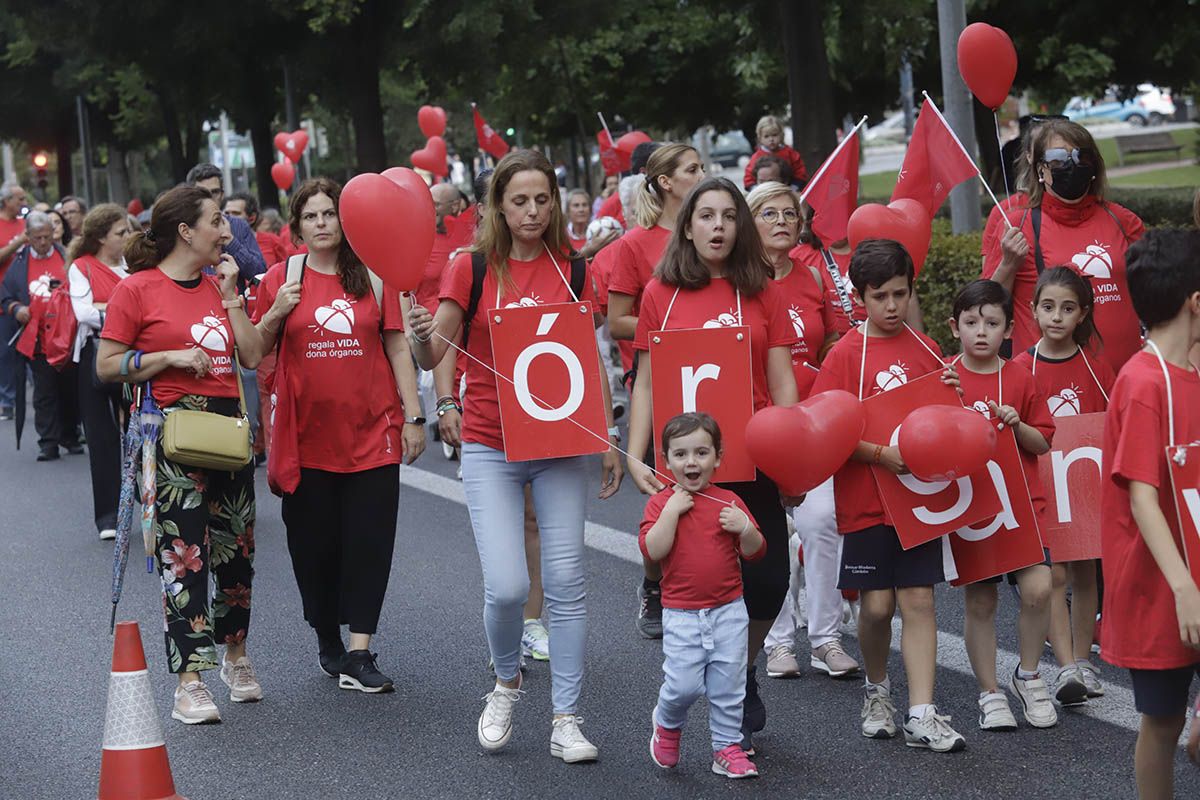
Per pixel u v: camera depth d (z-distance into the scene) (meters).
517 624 11.83
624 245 14.03
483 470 11.75
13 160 151.12
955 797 10.59
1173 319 8.73
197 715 13.08
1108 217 14.11
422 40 49.78
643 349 11.62
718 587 10.87
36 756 12.48
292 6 48.53
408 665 14.70
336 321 13.55
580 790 11.14
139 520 22.67
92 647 15.90
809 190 15.06
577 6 51.97
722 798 10.84
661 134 73.44
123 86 76.44
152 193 134.12
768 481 11.30
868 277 11.80
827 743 11.90
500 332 11.51
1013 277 13.97
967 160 14.91
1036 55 46.44
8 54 81.50
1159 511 8.55
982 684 12.05
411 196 11.98
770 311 11.54
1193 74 48.28
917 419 11.20
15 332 35.59
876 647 11.94
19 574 19.58
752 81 52.97
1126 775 10.80
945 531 11.47
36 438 32.62
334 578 14.17
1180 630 8.43
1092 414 12.57
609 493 12.16
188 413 12.97
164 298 13.34
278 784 11.60
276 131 95.19
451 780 11.50
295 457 13.66
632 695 13.38
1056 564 12.57
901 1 41.84
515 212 11.62
